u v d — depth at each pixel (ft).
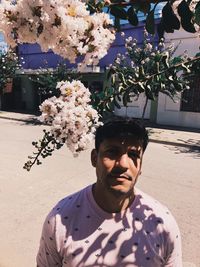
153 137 40.81
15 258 12.32
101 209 4.56
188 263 12.47
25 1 3.10
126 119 4.40
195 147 36.35
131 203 4.69
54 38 3.27
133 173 4.32
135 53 39.60
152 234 4.53
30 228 14.64
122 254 4.41
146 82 4.49
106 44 3.59
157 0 3.92
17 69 63.72
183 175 24.47
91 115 3.85
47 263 4.85
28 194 18.90
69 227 4.58
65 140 3.84
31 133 43.06
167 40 48.24
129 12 4.07
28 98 73.00
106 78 4.77
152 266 4.49
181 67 4.43
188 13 3.77
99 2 3.90
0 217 15.67
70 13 3.26
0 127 48.67
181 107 50.96
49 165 25.52
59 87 3.92
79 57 3.62
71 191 19.79
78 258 4.43
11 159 27.66
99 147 4.37
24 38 3.34
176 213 17.13
